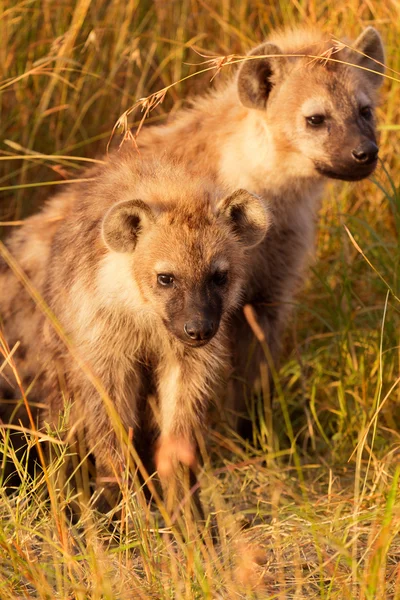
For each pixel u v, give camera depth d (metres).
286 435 11.27
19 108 13.16
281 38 11.30
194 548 7.71
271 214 10.20
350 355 11.32
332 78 10.60
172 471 8.91
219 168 10.66
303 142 10.50
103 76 13.66
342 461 10.39
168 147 10.89
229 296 8.83
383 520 7.51
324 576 7.59
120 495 8.90
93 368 8.81
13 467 9.48
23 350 9.69
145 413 9.51
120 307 8.69
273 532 8.18
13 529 7.80
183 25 13.90
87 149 13.34
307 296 12.47
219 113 10.98
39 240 9.99
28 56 13.33
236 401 11.24
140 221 8.49
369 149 10.29
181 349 8.89
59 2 13.63
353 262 12.58
